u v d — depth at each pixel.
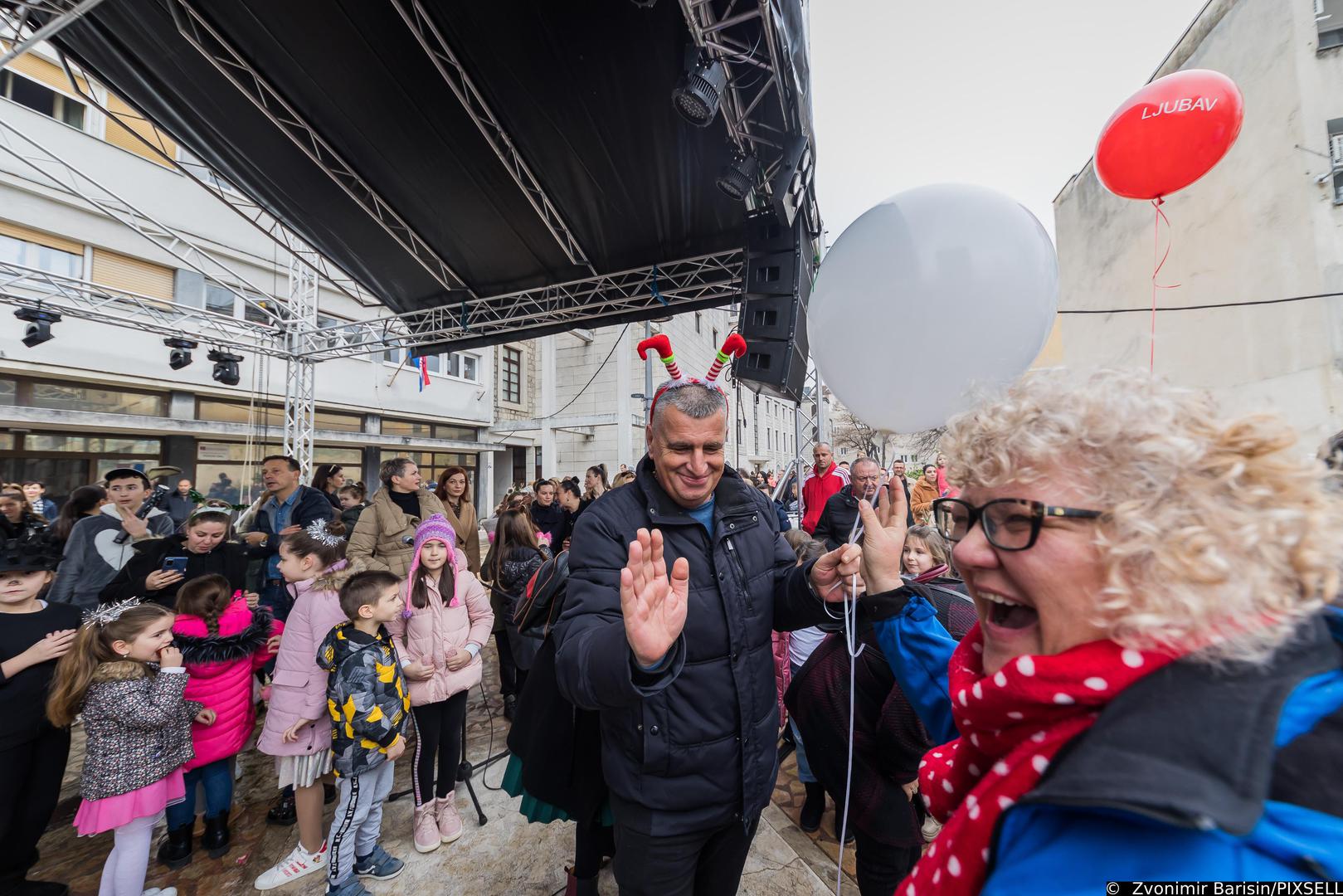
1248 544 0.39
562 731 1.53
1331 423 5.15
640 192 3.80
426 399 11.94
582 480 14.03
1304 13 5.35
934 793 0.70
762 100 2.96
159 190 7.86
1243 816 0.31
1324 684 0.39
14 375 6.81
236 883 1.94
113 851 1.74
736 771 1.16
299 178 3.86
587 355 14.19
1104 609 0.45
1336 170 5.19
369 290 5.29
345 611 1.88
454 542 2.34
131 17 2.78
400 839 2.13
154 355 7.84
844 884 1.87
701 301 4.80
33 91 6.78
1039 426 0.51
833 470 4.53
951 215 1.22
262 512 3.76
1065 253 9.56
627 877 1.15
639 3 2.36
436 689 2.08
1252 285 5.93
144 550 2.69
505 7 2.54
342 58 2.91
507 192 3.88
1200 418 0.47
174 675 1.83
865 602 1.10
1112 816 0.39
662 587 0.84
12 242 6.63
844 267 1.38
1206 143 2.01
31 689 1.83
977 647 0.65
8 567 1.86
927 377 1.29
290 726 1.93
